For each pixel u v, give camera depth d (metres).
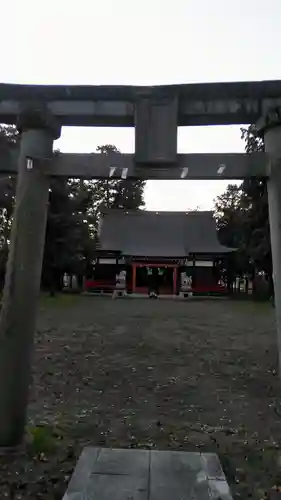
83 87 4.16
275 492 3.61
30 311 4.09
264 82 4.01
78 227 28.86
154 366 8.84
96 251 35.84
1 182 9.44
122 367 8.69
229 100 4.10
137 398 6.57
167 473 2.93
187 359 9.59
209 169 4.05
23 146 4.16
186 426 5.33
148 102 4.08
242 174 4.03
